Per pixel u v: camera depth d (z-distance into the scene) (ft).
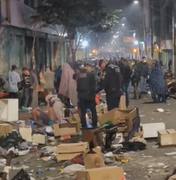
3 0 74.79
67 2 100.48
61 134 38.83
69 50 124.57
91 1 105.70
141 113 55.52
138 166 29.04
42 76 71.51
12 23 79.61
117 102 42.04
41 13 99.09
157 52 186.29
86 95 41.04
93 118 41.73
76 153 30.66
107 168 22.13
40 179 26.86
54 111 44.09
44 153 32.94
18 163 31.01
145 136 37.40
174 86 78.95
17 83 64.08
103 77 41.83
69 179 26.50
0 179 23.30
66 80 49.19
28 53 100.22
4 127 36.58
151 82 68.23
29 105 65.05
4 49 75.77
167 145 34.91
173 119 49.32
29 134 36.73
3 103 50.03
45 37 116.67
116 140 35.22
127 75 60.90
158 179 25.85
